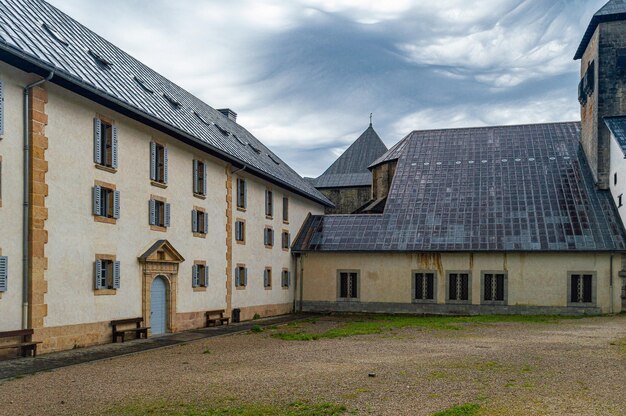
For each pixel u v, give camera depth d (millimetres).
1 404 10773
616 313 34250
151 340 21969
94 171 20172
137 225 22703
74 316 19000
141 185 23047
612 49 37594
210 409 10211
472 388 11914
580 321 30375
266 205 36594
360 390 11758
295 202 41781
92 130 20141
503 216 38344
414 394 11344
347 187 63781
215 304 29188
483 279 36719
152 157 23797
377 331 25094
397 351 18266
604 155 38000
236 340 22047
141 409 10297
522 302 35875
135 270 22531
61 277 18406
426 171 44062
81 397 11336
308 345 20203
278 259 38062
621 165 35156
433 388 11938
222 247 30078
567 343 20203
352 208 63562
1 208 16344
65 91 18844
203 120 32062
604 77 37781
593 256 34906
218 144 29047
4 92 16578
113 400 11047
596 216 36594
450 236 38000
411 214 40656
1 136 16375
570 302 35094
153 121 22812
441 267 37531
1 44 15438
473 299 36688
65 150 18719
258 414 9805
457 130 47656
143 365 15516
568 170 40656
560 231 36250
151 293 23797
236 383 12680
